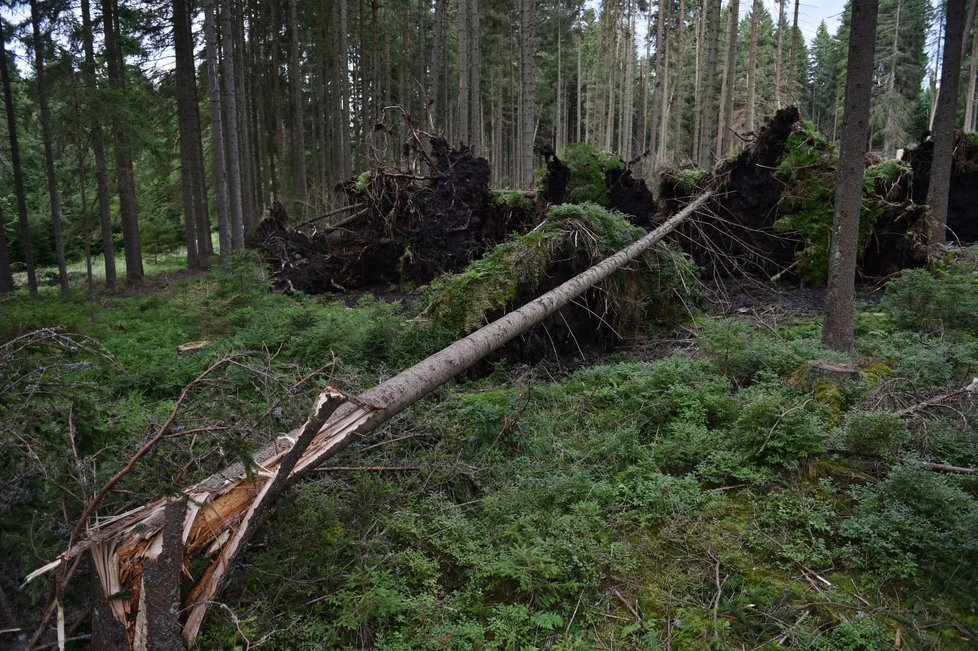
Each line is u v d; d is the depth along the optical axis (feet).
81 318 27.27
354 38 96.17
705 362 19.47
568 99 161.07
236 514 9.58
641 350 25.45
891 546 10.68
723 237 38.75
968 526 10.34
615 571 10.86
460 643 9.05
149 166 70.69
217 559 9.16
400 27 108.47
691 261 30.71
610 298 25.84
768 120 38.34
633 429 15.39
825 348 19.48
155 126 64.69
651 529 12.07
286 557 10.48
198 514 9.10
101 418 11.59
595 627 9.64
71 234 61.41
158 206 81.15
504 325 18.28
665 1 116.06
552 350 25.07
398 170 41.45
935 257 33.53
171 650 7.90
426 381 13.85
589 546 11.08
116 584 7.97
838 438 13.74
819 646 8.92
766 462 13.80
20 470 9.05
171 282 48.19
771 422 14.24
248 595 9.81
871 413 13.73
